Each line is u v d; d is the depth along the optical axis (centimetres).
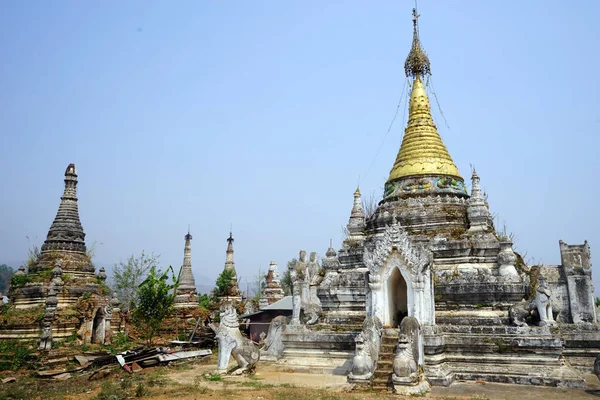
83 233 4203
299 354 2511
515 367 2094
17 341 3300
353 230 3203
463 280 2491
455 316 2377
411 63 3609
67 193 4222
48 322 3259
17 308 3656
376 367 2023
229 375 2320
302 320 2730
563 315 2450
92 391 2227
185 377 2431
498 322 2267
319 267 3347
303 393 1816
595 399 1733
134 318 4331
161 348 3262
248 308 5312
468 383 2075
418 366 1970
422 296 2227
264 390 1914
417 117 3416
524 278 2541
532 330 2119
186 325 4712
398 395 1809
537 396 1791
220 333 2400
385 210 3108
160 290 4153
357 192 3347
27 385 2530
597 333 2206
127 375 2698
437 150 3256
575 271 2456
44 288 3656
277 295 6094
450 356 2200
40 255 4006
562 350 2083
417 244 2416
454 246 2650
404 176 3209
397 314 2447
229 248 7212
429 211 2916
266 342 2791
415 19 3738
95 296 3819
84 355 3262
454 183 3167
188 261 5841
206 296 6128
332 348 2442
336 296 2788
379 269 2347
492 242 2606
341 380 2173
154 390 1973
